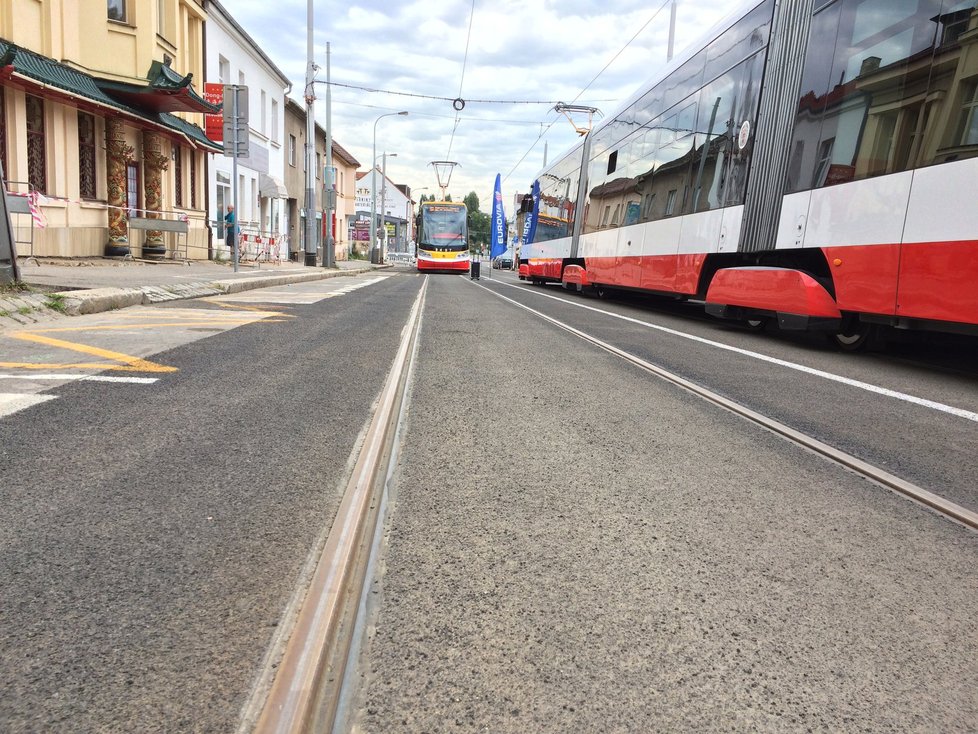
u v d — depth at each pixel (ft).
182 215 64.13
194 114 66.39
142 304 29.09
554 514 8.23
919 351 24.26
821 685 5.10
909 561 7.29
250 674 4.84
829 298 22.21
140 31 50.39
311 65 80.12
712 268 31.53
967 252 16.72
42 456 9.43
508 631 5.66
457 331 26.40
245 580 6.21
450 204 117.60
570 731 4.49
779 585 6.64
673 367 19.11
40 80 38.40
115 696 4.57
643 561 7.06
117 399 12.75
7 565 6.33
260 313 28.19
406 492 8.84
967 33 17.02
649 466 10.21
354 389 14.66
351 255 187.01
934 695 5.02
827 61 22.38
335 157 155.22
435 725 4.51
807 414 13.78
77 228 46.24
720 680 5.11
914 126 18.53
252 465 9.45
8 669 4.81
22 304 22.62
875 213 19.71
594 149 52.70
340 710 4.63
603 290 54.19
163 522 7.43
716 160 29.86
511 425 12.35
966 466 10.64
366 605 6.01
